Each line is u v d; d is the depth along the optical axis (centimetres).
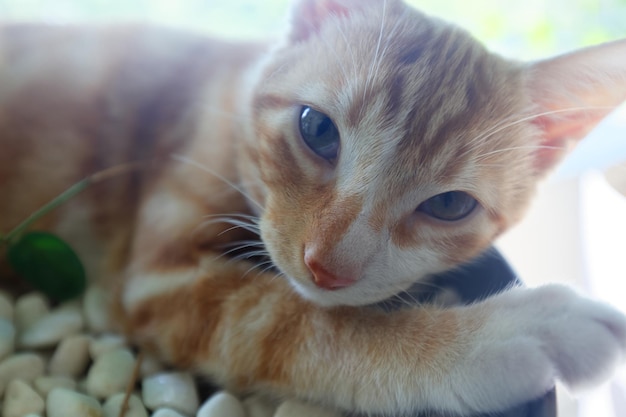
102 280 24
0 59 25
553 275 31
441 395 20
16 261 23
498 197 22
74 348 22
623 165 30
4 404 20
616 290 29
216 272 22
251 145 23
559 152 23
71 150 25
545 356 19
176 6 30
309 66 22
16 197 25
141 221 24
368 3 22
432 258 22
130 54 26
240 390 22
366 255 20
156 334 22
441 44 21
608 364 19
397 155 20
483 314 21
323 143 21
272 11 29
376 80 20
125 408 20
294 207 21
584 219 31
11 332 22
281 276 22
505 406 19
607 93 22
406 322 21
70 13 30
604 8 32
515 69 22
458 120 21
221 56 25
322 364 20
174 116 25
